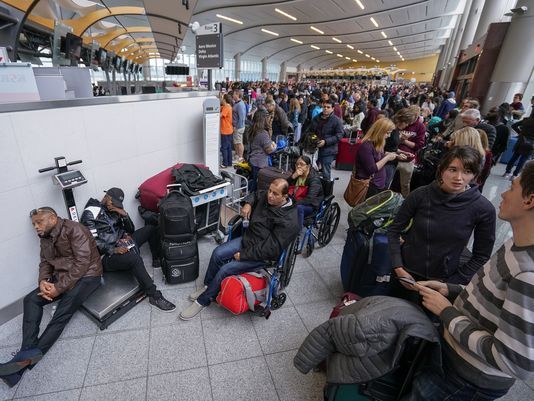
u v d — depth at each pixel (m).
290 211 2.17
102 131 2.52
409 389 1.21
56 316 1.83
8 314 2.06
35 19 6.00
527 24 7.01
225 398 1.62
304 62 46.59
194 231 2.46
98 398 1.58
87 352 1.85
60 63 5.72
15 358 1.60
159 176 2.90
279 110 5.73
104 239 2.16
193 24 3.67
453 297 1.25
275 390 1.68
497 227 3.62
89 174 2.48
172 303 2.26
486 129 2.97
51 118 2.10
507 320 0.76
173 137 3.34
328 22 21.70
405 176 3.31
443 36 30.14
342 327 1.21
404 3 17.09
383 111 5.92
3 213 1.92
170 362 1.81
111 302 2.08
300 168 2.84
